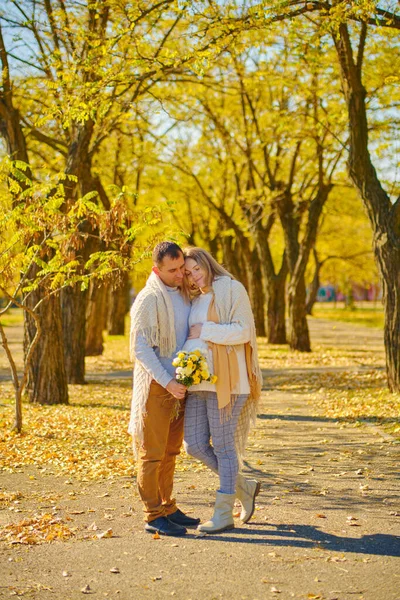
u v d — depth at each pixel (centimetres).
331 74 1579
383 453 716
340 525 472
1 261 798
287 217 2361
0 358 2231
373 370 1619
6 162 768
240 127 2278
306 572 384
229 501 463
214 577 378
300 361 2002
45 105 1196
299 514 502
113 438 834
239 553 416
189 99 1880
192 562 401
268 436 847
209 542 439
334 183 2217
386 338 1131
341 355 2161
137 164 2252
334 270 5097
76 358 1553
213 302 470
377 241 1131
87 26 1172
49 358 1183
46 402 1184
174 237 789
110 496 561
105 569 390
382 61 1449
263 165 2577
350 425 903
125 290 3544
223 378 462
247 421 487
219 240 3409
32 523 478
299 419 989
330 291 10662
